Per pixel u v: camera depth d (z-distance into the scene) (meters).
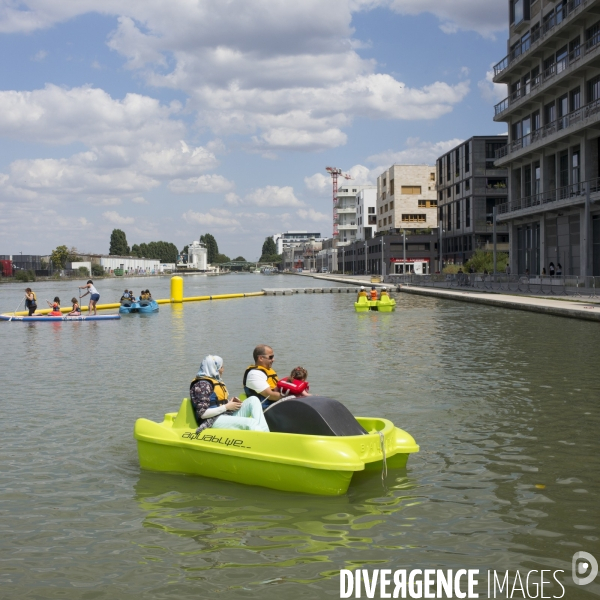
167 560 5.29
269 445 6.87
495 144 86.56
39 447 8.67
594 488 6.79
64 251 149.50
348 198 179.12
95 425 9.84
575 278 41.62
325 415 7.00
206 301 51.06
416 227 116.44
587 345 18.84
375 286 68.81
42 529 5.95
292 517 6.12
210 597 4.71
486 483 6.98
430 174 116.31
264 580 4.94
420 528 5.82
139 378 14.14
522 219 57.75
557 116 50.09
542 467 7.52
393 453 7.16
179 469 7.52
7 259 121.62
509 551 5.35
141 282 128.62
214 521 6.06
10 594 4.79
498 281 53.66
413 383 13.05
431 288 61.69
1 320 32.78
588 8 42.41
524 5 54.12
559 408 10.62
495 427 9.41
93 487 7.08
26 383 13.73
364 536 5.67
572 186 47.72
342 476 6.50
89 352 19.27
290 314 35.12
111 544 5.61
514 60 55.41
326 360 16.53
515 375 13.86
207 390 7.58
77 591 4.83
